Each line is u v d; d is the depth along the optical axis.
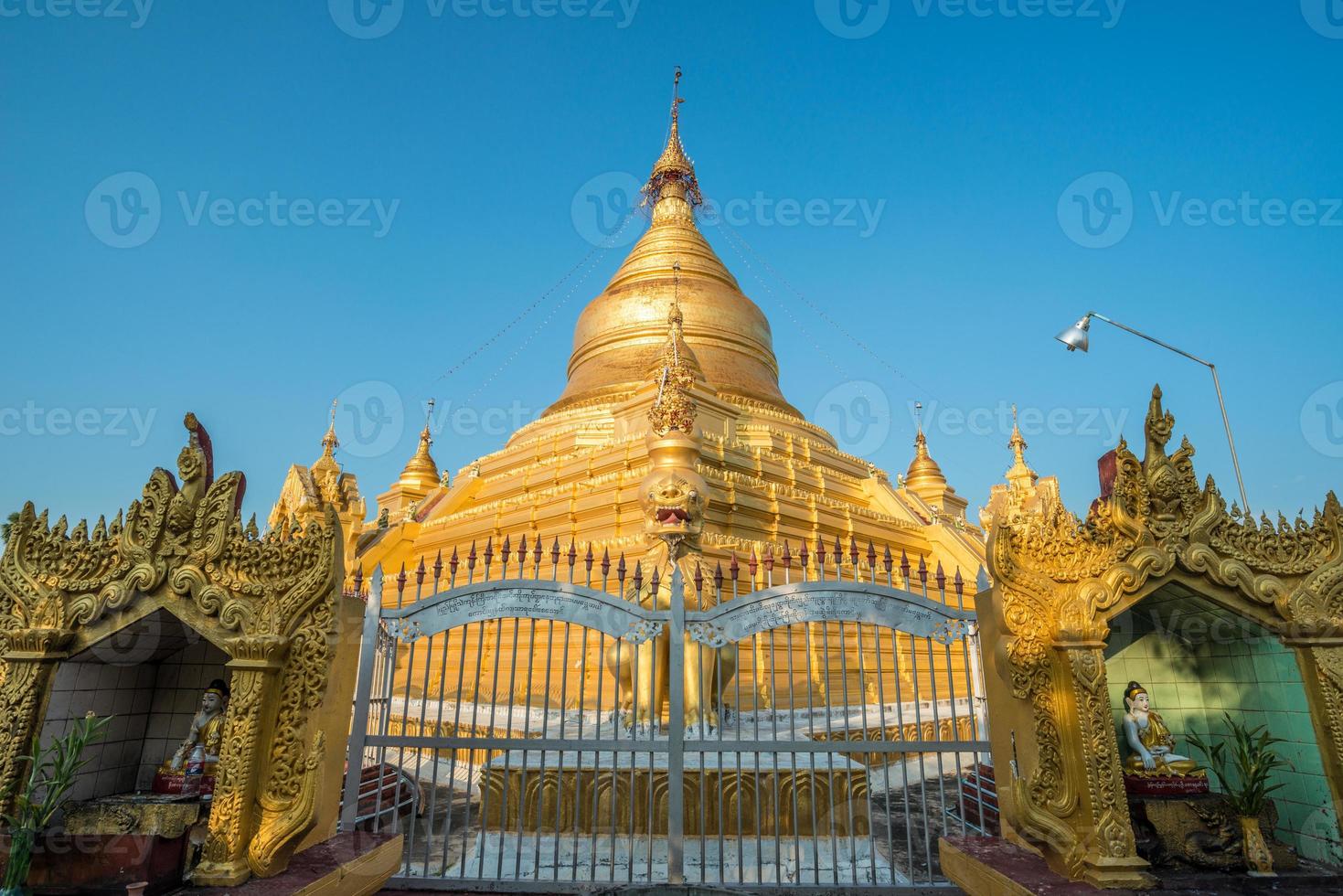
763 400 33.38
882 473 32.81
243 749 5.58
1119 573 5.93
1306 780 6.31
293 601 5.89
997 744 7.25
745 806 9.08
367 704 8.41
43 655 5.65
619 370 33.50
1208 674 7.37
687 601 11.50
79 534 5.94
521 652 16.98
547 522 23.64
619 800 9.09
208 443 6.45
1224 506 6.17
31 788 5.35
